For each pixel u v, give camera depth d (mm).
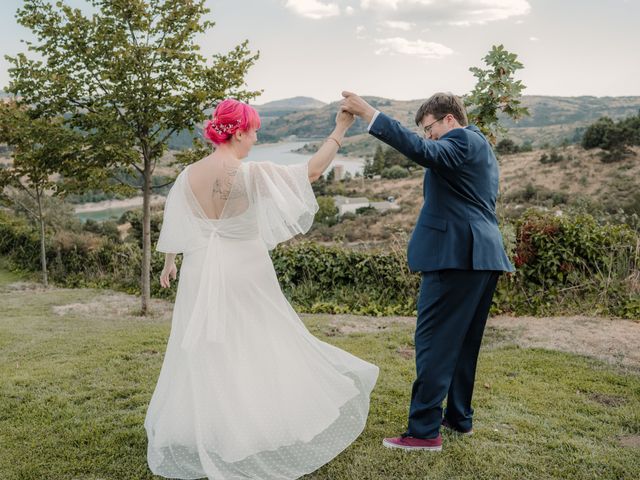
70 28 7469
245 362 2605
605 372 4285
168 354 2764
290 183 2605
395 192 57625
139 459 2883
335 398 2789
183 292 2725
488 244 2725
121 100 7797
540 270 6926
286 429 2609
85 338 5969
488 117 6141
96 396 3877
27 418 3461
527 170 48344
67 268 13547
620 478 2639
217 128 2623
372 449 2928
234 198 2600
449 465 2764
